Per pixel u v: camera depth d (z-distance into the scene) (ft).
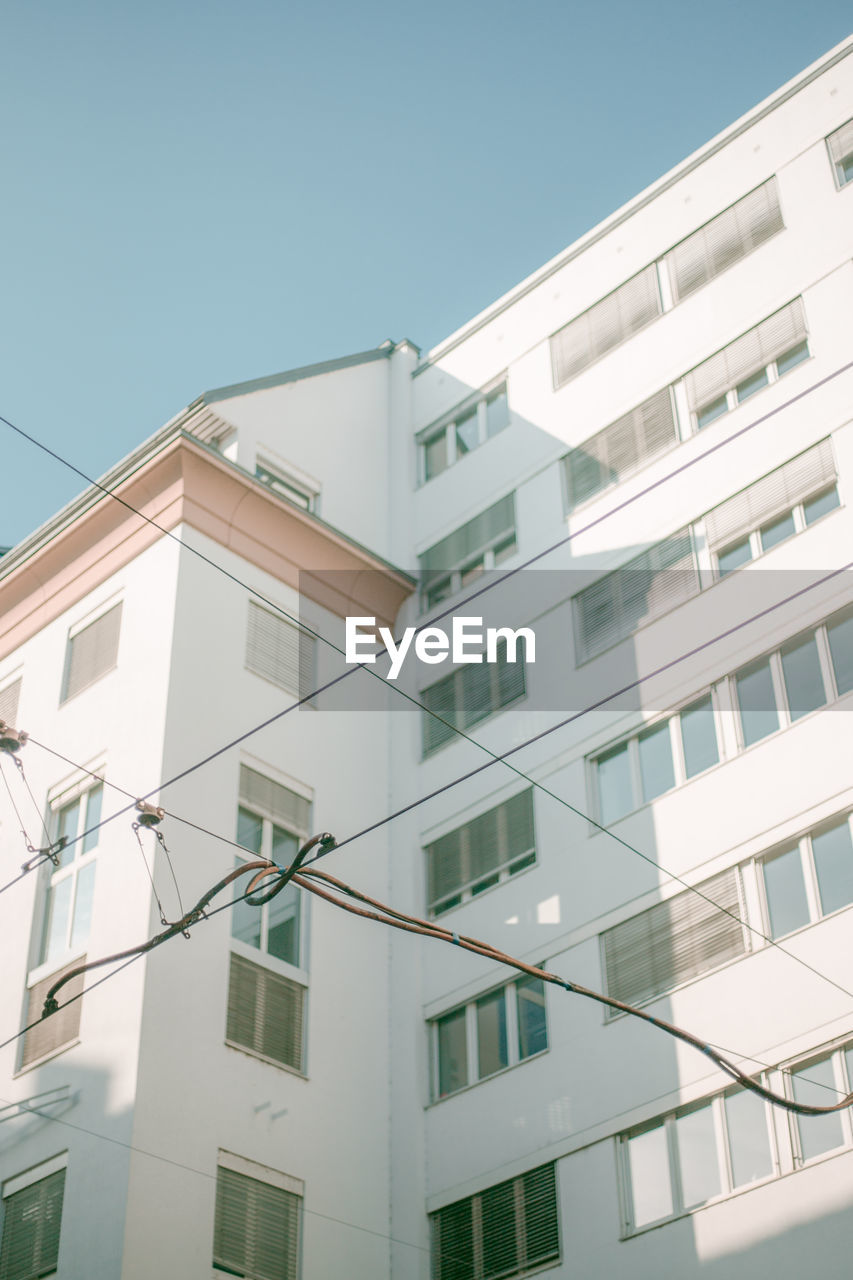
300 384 99.50
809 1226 62.80
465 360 103.60
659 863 75.97
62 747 83.20
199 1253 66.39
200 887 75.41
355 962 81.71
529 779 82.33
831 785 71.67
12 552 91.81
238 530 88.33
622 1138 70.74
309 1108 74.69
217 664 82.79
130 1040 69.46
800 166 89.86
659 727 79.97
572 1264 69.00
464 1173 74.74
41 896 79.41
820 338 83.92
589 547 88.69
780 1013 68.28
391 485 102.47
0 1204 69.77
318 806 84.33
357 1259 72.90
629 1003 73.61
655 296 93.61
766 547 80.79
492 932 80.59
